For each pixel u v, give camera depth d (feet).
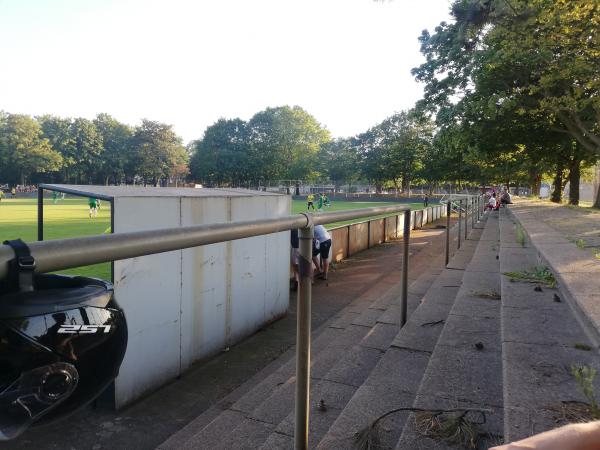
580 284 13.37
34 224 74.33
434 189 268.82
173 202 17.61
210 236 4.94
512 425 7.26
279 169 320.29
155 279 16.83
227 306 21.22
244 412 13.52
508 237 34.86
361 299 29.32
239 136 329.93
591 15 41.55
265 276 24.30
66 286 3.35
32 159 304.30
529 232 28.53
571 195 88.48
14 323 2.66
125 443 13.38
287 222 6.61
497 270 23.13
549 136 77.71
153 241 4.11
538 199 137.69
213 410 14.99
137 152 346.33
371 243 54.19
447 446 7.79
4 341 2.66
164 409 15.56
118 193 16.14
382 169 261.03
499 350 11.92
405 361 12.72
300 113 327.67
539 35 46.11
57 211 110.93
